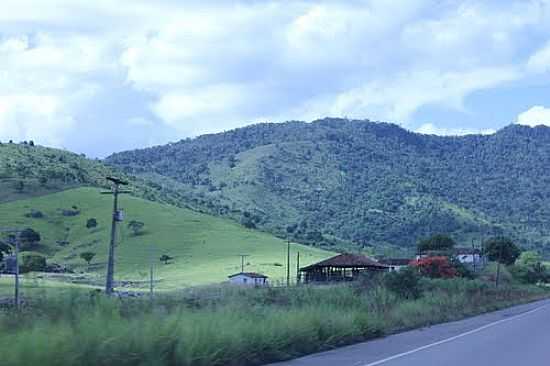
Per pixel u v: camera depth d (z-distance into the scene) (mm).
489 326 28312
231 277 86562
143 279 88750
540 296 73750
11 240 102750
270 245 128125
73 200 132250
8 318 12305
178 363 13086
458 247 138250
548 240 167125
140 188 161250
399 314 27672
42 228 115250
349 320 21000
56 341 11188
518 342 20984
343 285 37906
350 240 164250
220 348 14219
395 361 15742
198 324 14562
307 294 27406
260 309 19859
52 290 15289
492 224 178125
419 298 36906
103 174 164500
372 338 22016
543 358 16797
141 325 13188
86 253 102438
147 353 12484
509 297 57750
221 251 118438
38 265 71875
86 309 13648
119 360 12047
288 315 18875
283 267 106625
